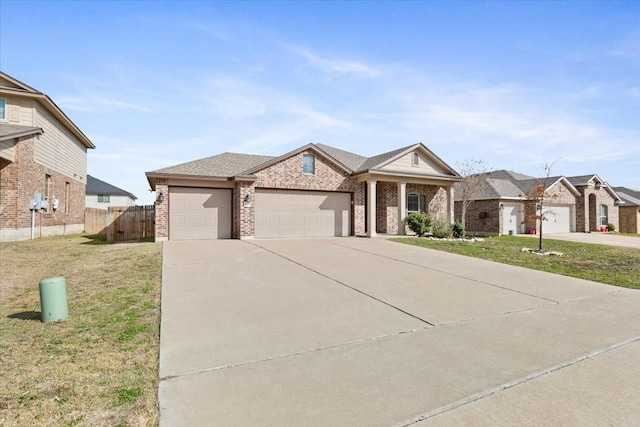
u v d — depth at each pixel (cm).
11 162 1397
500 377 325
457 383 312
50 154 1719
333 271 822
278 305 555
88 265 877
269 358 362
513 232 2348
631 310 558
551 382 316
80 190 2206
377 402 279
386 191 1816
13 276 759
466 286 705
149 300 570
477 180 2302
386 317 505
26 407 263
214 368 337
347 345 400
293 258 985
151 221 1644
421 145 1795
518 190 2438
